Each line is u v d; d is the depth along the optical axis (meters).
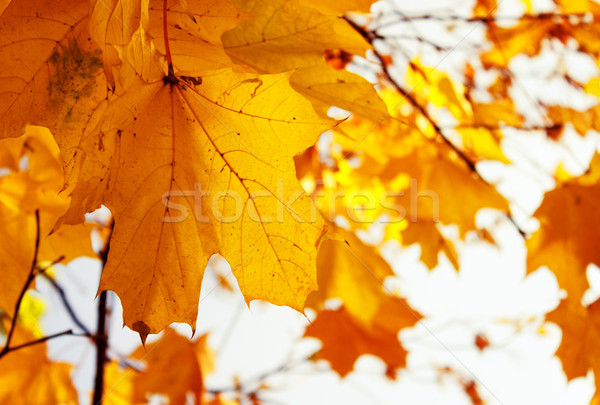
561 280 0.87
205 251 0.64
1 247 0.76
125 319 0.63
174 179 0.63
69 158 0.65
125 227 0.63
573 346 0.87
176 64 0.65
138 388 0.93
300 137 0.63
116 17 0.59
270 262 0.64
